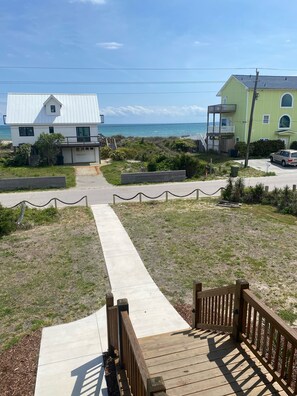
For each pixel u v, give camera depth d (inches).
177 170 952.9
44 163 1257.4
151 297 280.8
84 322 244.8
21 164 1226.6
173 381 148.8
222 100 1567.4
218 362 161.0
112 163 1291.8
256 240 425.7
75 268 347.6
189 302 271.9
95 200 709.9
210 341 179.6
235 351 168.4
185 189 807.1
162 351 176.2
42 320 249.9
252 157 1318.9
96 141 1355.8
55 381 182.9
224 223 507.8
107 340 215.8
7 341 224.1
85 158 1343.5
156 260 364.2
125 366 159.6
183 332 208.2
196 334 200.1
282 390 139.1
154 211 597.9
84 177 1021.8
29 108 1375.5
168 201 683.4
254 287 296.0
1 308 269.3
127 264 354.3
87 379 183.3
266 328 145.0
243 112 1369.3
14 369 195.3
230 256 371.2
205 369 156.5
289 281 307.7
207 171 1024.9
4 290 301.0
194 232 462.9
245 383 145.0
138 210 608.1
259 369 153.9
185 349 175.0
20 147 1237.1
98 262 362.0
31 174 1037.2
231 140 1448.1
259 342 153.4
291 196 604.4
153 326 235.0
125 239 438.6
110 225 508.7
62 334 229.9
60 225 520.4
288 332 125.6
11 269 349.1
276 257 366.9
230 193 673.6
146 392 97.4
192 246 406.0
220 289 184.2
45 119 1341.0
